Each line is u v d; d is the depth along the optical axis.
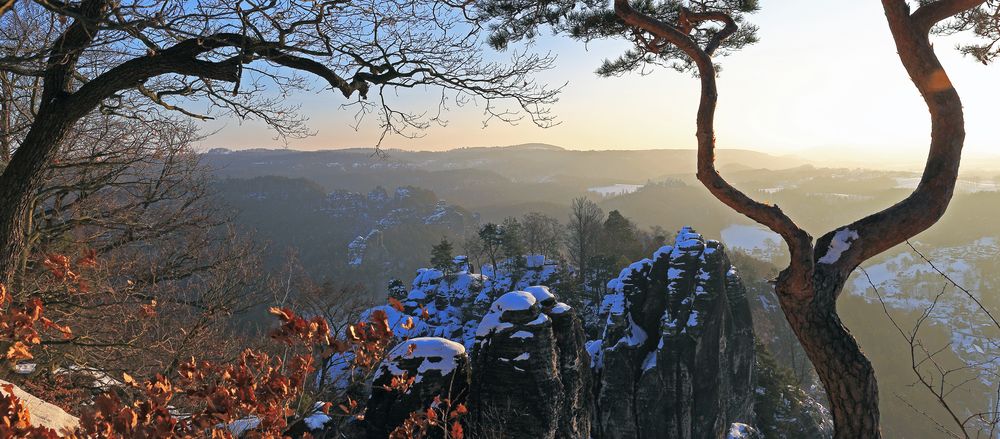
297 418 5.30
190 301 15.00
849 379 3.92
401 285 56.66
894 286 166.38
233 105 7.36
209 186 17.02
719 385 30.59
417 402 14.12
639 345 30.61
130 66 6.02
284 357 5.25
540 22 8.49
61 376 11.61
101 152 12.62
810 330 3.99
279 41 6.11
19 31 8.99
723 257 32.91
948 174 3.89
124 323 12.77
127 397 6.16
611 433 29.56
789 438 37.03
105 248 14.05
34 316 4.64
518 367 15.28
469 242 77.31
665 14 7.99
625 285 33.31
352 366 4.86
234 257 16.06
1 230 5.78
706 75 4.62
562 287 55.91
